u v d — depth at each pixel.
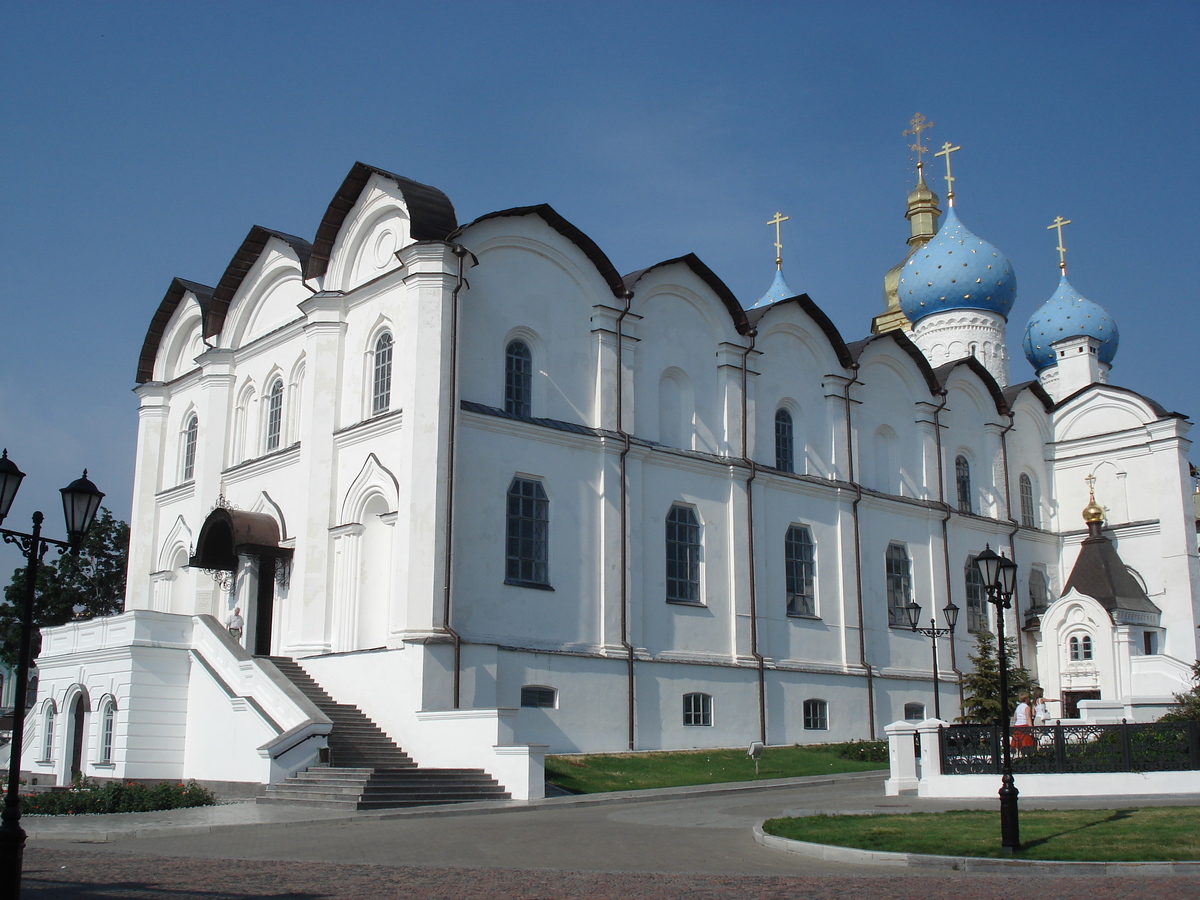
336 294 36.62
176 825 21.59
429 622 30.94
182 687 33.03
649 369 39.28
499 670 32.53
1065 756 25.56
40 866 16.61
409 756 29.92
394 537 32.78
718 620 39.25
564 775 30.03
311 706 28.66
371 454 34.22
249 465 39.72
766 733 39.59
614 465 37.03
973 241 63.50
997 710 40.31
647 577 37.47
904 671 45.41
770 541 41.81
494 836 20.11
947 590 48.16
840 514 44.56
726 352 41.53
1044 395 56.69
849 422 45.72
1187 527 51.97
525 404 35.69
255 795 27.97
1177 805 21.78
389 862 16.92
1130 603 49.25
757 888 14.40
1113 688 45.91
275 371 40.41
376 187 36.00
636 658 36.19
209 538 38.12
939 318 63.56
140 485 45.94
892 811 22.20
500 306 35.34
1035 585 54.09
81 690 34.84
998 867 15.82
